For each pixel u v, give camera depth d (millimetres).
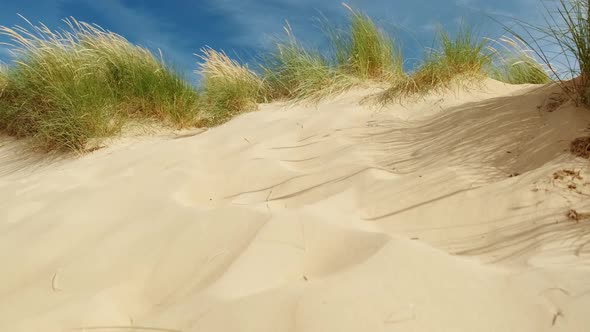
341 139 2656
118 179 2461
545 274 1101
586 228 1331
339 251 1377
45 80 3932
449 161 1987
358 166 2164
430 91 3256
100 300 1319
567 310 963
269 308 1078
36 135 3824
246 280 1274
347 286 1119
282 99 4426
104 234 1782
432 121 2689
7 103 4383
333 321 1001
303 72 4258
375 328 970
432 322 978
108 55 4449
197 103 4469
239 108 4262
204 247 1553
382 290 1093
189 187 2205
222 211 1761
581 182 1538
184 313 1159
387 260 1227
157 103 4176
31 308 1365
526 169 1771
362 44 4105
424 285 1104
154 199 2049
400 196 1761
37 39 4316
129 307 1324
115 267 1537
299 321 1018
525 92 2781
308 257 1377
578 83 2182
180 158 2732
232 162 2510
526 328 944
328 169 2209
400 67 4020
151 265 1518
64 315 1254
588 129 1817
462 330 954
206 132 3445
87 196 2209
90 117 3701
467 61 3385
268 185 2168
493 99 2678
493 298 1040
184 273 1446
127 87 4316
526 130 2051
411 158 2186
